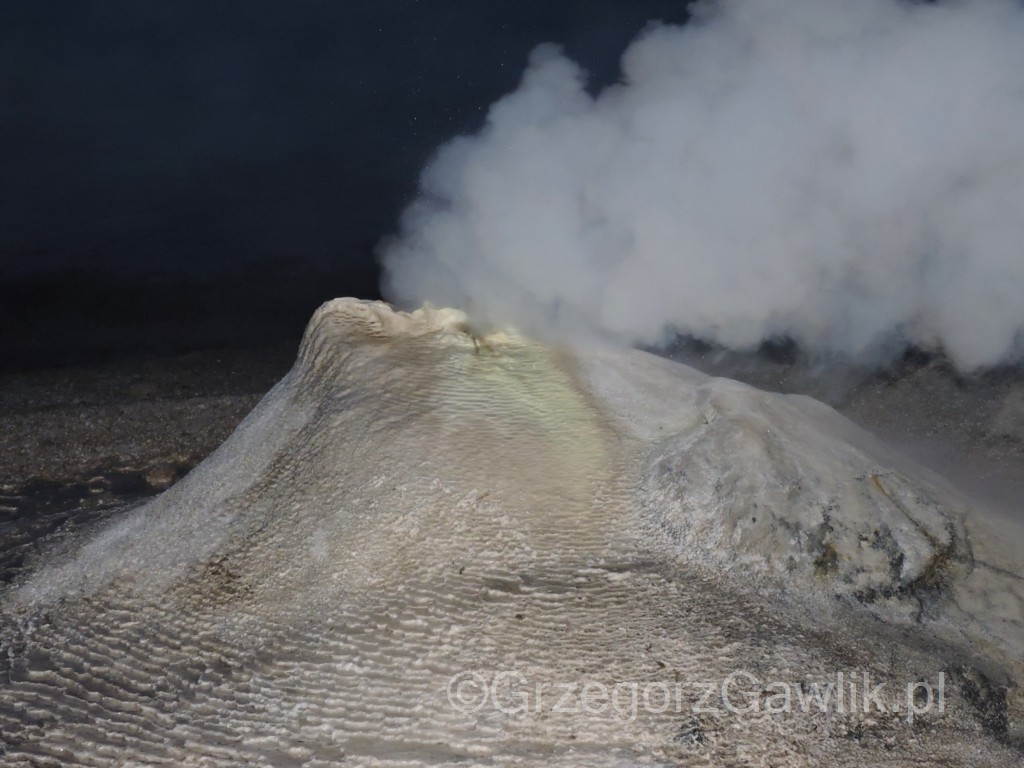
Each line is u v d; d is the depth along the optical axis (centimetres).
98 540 417
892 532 350
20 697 332
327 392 408
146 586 373
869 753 292
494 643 322
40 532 477
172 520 396
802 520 348
